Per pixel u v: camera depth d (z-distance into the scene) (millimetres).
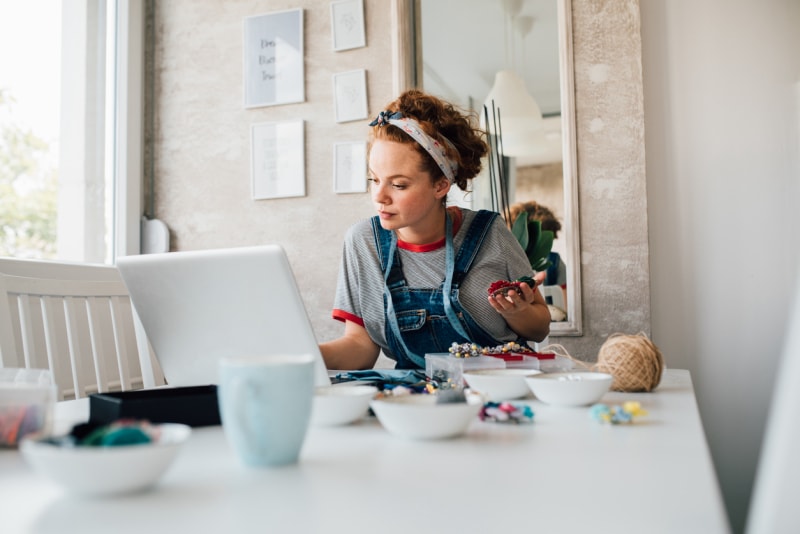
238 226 2779
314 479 546
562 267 2309
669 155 2297
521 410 786
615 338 1062
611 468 577
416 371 1191
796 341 365
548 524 437
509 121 2385
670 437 702
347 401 762
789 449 349
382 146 1450
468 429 753
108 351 2428
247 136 2789
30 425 679
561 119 2332
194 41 2879
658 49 2314
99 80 2717
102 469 478
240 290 895
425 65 2488
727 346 2223
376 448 661
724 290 2230
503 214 2365
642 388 1021
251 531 424
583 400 884
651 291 2297
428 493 505
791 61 2201
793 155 2184
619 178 2277
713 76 2264
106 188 2742
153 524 437
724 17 2260
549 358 1113
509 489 516
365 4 2629
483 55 2430
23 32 2305
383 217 1474
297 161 2697
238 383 574
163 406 768
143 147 2895
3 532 423
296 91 2713
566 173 2303
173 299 947
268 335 911
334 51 2670
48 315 1380
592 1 2324
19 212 2270
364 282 1549
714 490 508
